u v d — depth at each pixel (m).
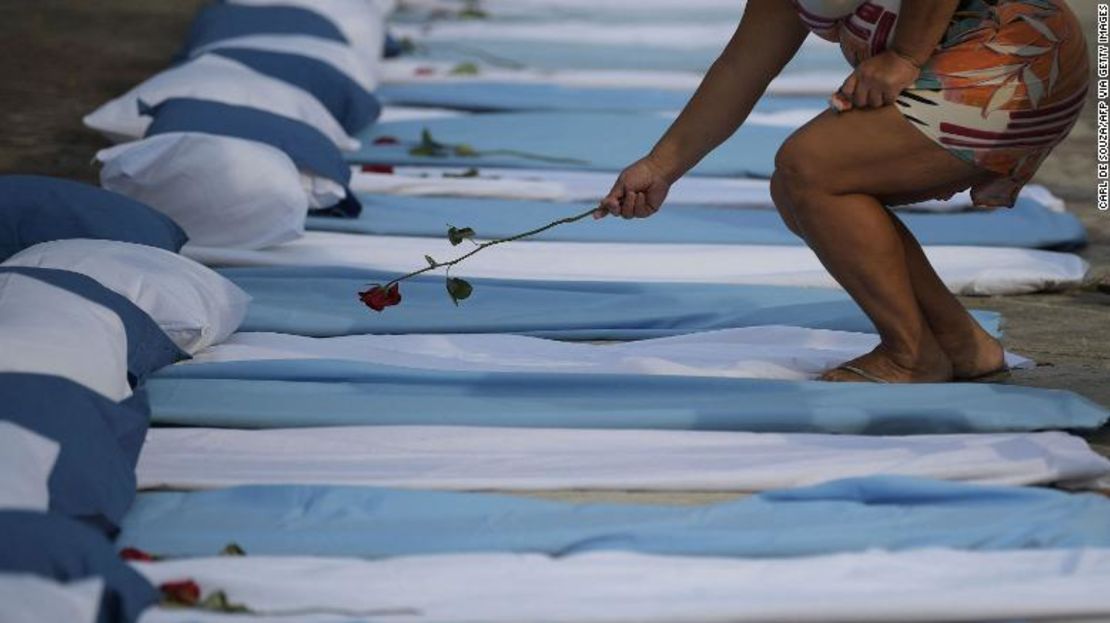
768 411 12.68
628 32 30.16
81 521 10.09
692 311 15.70
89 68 27.64
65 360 11.30
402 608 9.63
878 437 12.43
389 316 15.27
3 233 14.62
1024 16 12.30
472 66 26.22
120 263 13.55
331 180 18.36
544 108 24.31
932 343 13.62
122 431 11.13
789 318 15.66
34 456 10.03
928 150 12.54
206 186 16.98
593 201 19.88
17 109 24.56
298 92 20.62
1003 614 9.70
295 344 14.35
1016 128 12.45
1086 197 21.47
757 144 21.89
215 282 14.27
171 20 32.12
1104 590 9.83
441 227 18.45
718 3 33.50
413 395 13.05
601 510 11.11
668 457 12.02
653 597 9.77
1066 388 14.03
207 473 11.60
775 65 13.42
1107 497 11.74
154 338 12.98
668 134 13.62
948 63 12.35
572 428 12.55
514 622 9.47
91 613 8.55
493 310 15.61
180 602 9.57
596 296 15.99
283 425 12.57
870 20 12.41
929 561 10.32
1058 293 17.48
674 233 18.52
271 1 24.73
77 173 21.23
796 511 11.13
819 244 13.09
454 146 21.58
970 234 18.86
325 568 10.01
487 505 11.11
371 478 11.55
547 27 30.61
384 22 30.12
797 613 9.54
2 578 8.55
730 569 10.14
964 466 11.85
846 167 12.65
